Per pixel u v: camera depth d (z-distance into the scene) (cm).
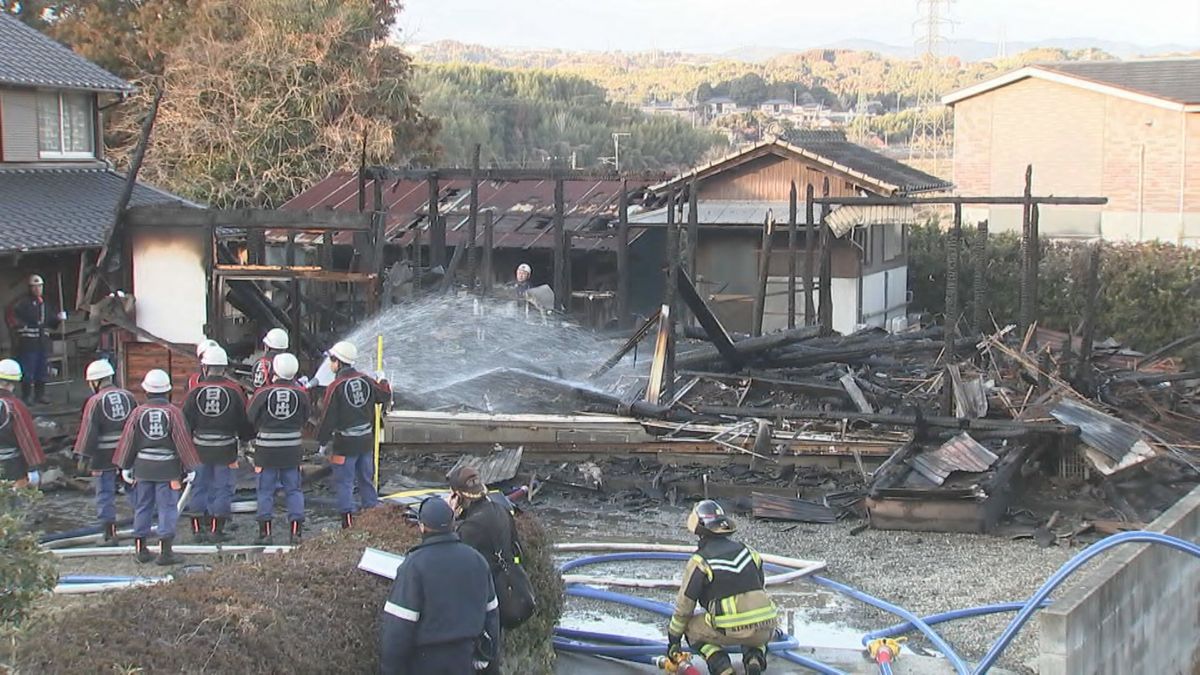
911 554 1215
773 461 1509
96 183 2559
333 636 618
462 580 622
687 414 1574
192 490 1218
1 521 574
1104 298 3173
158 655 521
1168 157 3969
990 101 4262
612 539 1260
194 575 664
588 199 2972
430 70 10356
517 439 1556
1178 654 1059
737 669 891
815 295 3019
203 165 3994
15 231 2105
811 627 1001
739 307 3081
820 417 1484
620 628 988
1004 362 1883
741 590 798
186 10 4331
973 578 1134
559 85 10931
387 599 643
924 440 1447
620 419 1555
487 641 650
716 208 3078
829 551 1224
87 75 2609
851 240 3023
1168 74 4244
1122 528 1276
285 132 4031
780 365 1848
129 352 1769
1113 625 878
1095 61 4578
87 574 1102
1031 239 1973
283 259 2933
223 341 1731
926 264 3631
